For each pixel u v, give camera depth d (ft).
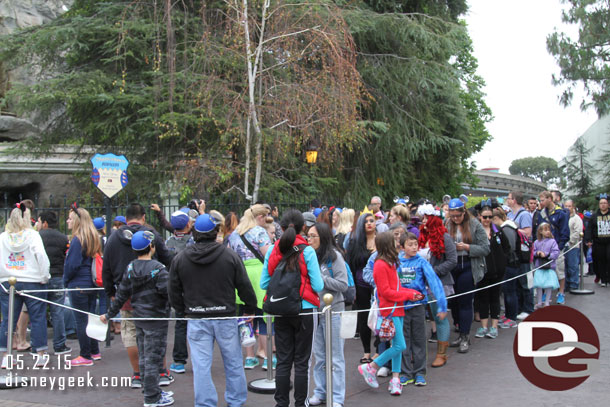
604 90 90.38
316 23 39.19
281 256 17.26
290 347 17.12
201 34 44.14
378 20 54.85
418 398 18.97
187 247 17.57
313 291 17.12
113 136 45.55
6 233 23.61
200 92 38.50
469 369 22.30
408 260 21.07
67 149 65.57
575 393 18.83
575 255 40.63
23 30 48.34
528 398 18.47
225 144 39.99
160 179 43.80
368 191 58.03
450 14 68.95
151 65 45.03
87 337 23.85
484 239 24.85
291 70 40.68
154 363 18.30
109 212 29.63
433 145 59.11
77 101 41.88
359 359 24.27
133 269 18.58
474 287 24.99
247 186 39.42
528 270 32.73
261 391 19.83
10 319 21.33
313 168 47.11
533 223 37.76
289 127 39.22
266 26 40.75
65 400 19.42
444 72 58.65
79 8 50.90
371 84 56.54
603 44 92.12
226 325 17.34
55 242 26.71
